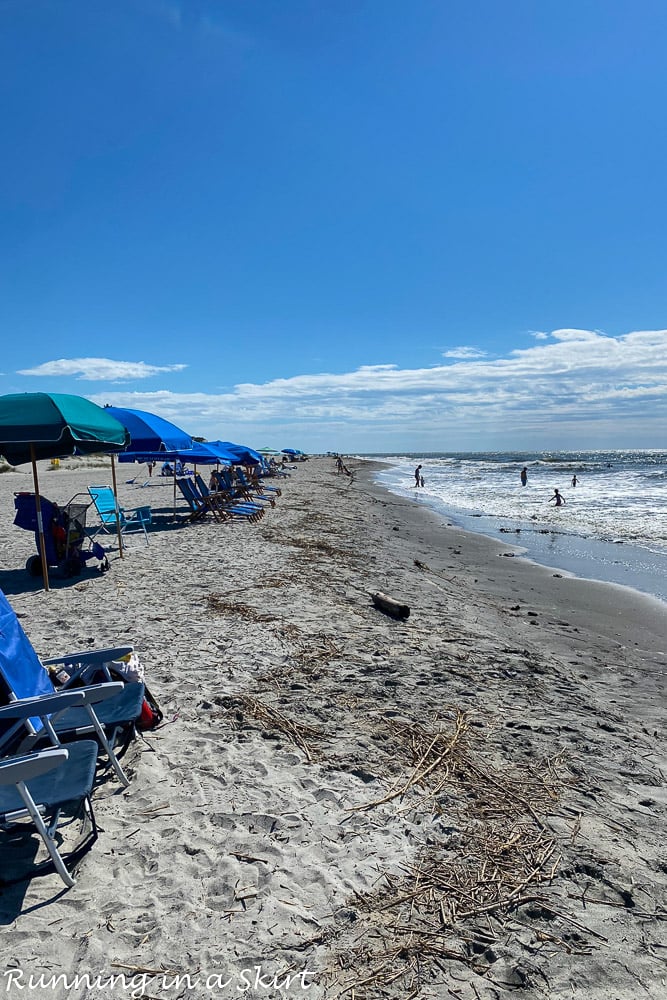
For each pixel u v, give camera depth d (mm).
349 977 2400
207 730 4438
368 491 37469
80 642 6281
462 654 6504
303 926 2648
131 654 4430
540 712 5117
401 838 3285
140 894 2803
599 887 2980
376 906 2779
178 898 2787
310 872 2988
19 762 2531
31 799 2652
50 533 9492
